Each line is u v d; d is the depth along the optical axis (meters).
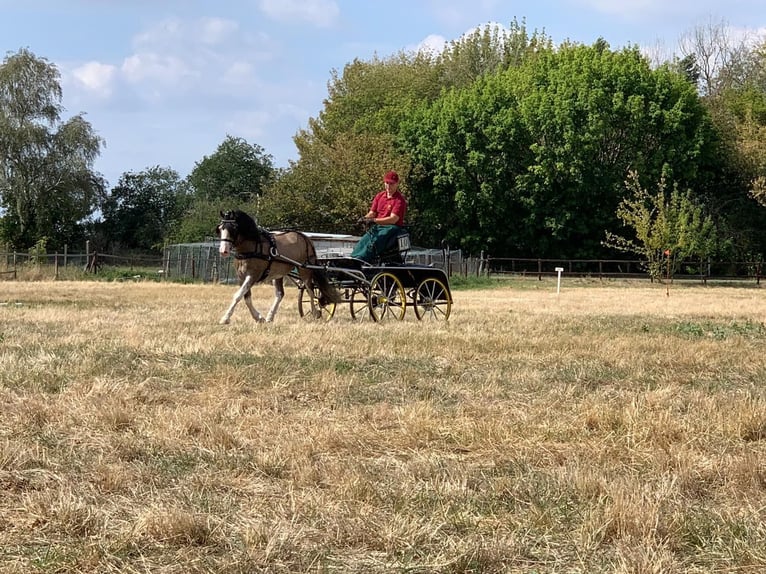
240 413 7.55
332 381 8.96
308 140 62.56
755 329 15.44
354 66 66.56
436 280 15.61
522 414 7.71
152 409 7.64
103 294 24.80
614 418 7.31
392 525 4.86
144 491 5.48
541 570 4.46
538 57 58.16
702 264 45.66
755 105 54.16
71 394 8.08
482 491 5.57
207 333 12.61
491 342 12.20
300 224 49.56
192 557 4.52
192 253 40.00
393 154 52.25
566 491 5.53
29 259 43.78
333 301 15.18
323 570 4.38
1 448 6.06
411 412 7.48
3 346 10.98
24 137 57.84
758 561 4.54
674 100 50.44
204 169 75.06
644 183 49.62
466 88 60.34
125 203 73.88
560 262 51.88
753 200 52.62
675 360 11.08
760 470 5.93
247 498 5.42
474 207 52.16
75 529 4.79
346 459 6.25
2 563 4.36
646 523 4.88
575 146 49.56
